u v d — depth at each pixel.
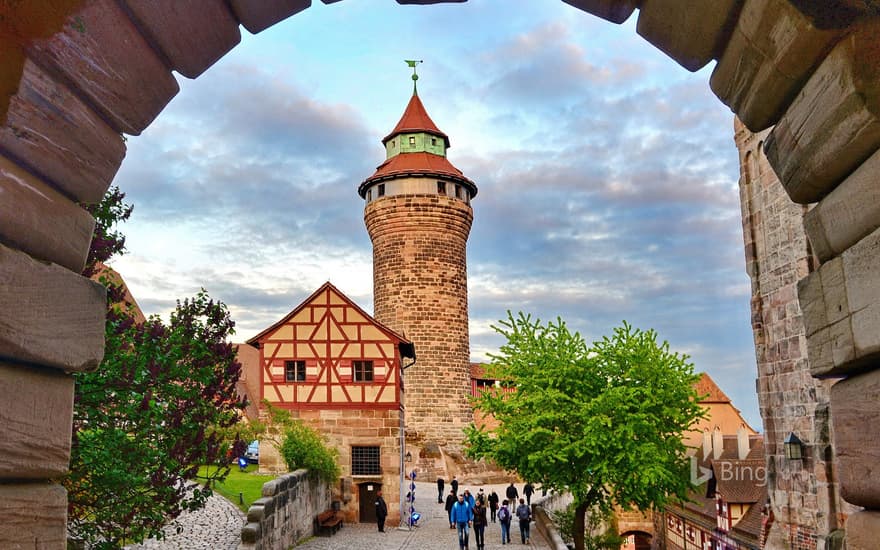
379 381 28.45
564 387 22.19
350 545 22.45
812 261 15.61
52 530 2.63
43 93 2.51
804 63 2.68
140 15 2.74
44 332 2.54
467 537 22.33
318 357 28.66
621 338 22.28
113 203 11.20
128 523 10.88
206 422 12.12
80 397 10.40
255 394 56.66
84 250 2.90
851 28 2.49
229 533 18.28
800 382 15.95
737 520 28.39
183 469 11.95
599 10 3.25
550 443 21.92
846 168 2.73
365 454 28.19
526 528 23.86
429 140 48.78
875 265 2.48
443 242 46.00
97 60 2.68
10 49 2.40
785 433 16.61
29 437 2.53
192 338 12.17
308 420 28.25
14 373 2.47
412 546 22.72
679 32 3.12
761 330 17.69
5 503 2.42
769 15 2.67
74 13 2.49
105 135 2.89
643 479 20.28
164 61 3.01
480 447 23.19
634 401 21.22
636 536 45.09
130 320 11.19
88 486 10.62
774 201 17.05
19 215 2.47
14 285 2.40
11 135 2.41
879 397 2.57
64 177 2.71
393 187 46.16
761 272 17.75
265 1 3.09
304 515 23.05
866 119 2.48
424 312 45.09
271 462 29.89
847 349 2.68
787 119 2.94
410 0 3.39
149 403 10.88
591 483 21.59
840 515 13.35
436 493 39.03
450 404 44.75
